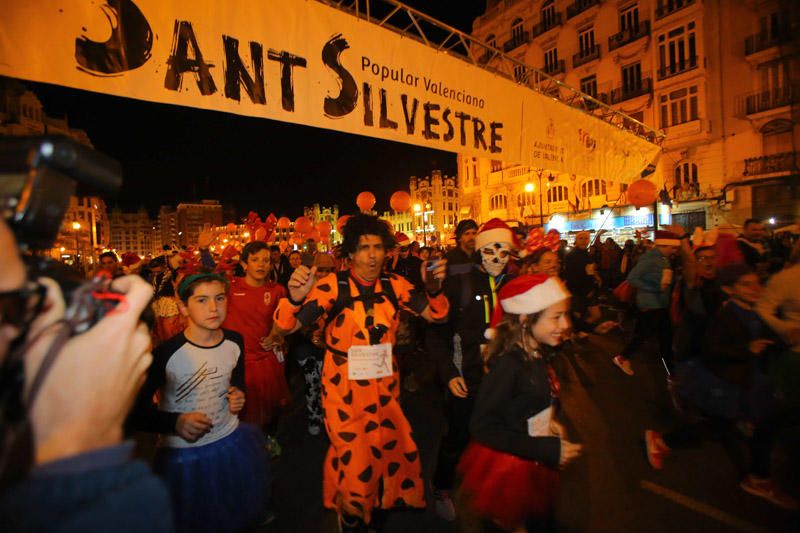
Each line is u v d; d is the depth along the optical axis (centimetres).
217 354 244
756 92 2081
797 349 303
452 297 311
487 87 638
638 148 1002
